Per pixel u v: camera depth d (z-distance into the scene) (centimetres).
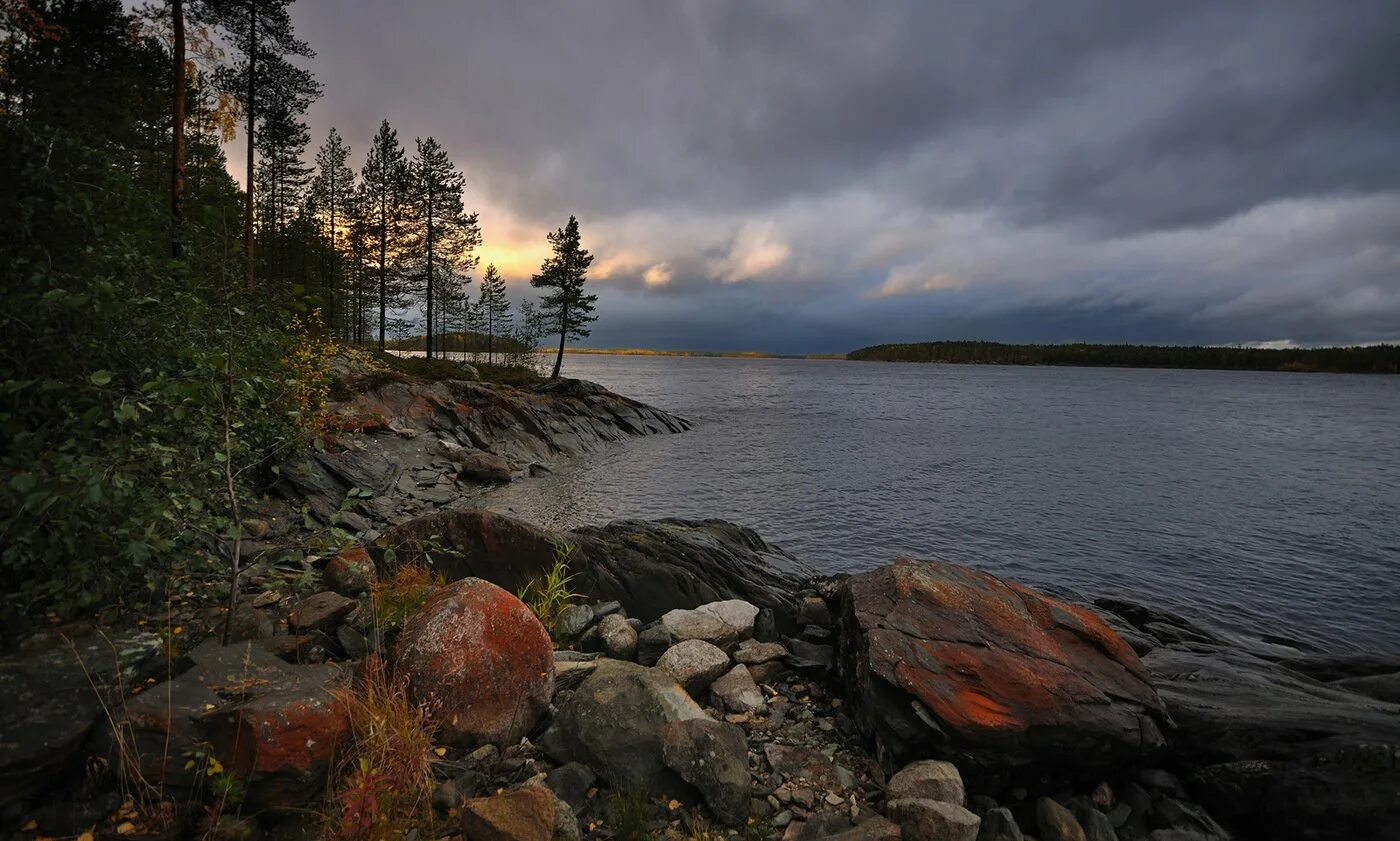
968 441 4600
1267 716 615
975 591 729
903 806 473
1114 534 2142
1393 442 5147
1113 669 670
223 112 2325
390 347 7406
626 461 3331
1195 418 7375
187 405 581
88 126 660
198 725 407
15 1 1041
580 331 6281
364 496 699
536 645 580
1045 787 576
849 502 2484
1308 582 1684
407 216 5309
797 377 19125
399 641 555
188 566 618
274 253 5634
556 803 438
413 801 423
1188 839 526
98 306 517
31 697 409
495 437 3153
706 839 450
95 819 372
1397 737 557
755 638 848
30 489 452
